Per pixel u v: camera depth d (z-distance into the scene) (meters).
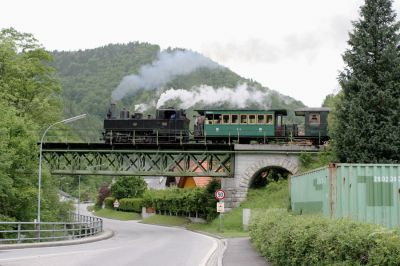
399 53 43.88
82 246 28.14
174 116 55.91
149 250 24.67
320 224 11.93
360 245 8.98
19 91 55.22
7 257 18.61
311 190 19.84
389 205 16.66
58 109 61.12
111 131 56.75
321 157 50.06
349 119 42.66
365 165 16.78
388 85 42.50
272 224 18.50
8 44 53.66
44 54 57.88
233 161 53.16
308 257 11.88
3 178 35.28
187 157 53.75
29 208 39.22
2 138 36.53
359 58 43.75
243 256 20.16
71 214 50.34
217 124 54.16
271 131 53.38
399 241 7.95
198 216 63.69
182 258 20.27
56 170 54.44
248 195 52.16
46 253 21.27
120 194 111.81
